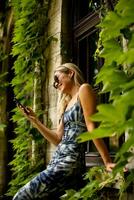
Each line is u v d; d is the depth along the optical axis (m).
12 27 5.36
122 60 1.07
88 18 3.63
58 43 3.93
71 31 3.97
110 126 1.00
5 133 5.33
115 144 3.02
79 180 2.61
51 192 2.59
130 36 1.40
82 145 2.59
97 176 2.61
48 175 2.54
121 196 2.29
